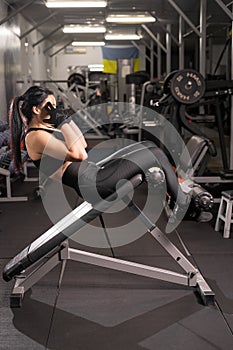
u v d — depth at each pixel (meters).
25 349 2.15
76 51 15.65
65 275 3.04
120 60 10.61
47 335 2.28
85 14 8.68
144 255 3.41
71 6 6.58
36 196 5.32
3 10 7.34
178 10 6.96
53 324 2.39
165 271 2.76
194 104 5.25
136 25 10.12
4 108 7.34
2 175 5.17
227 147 8.39
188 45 14.02
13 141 2.86
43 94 2.63
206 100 5.64
